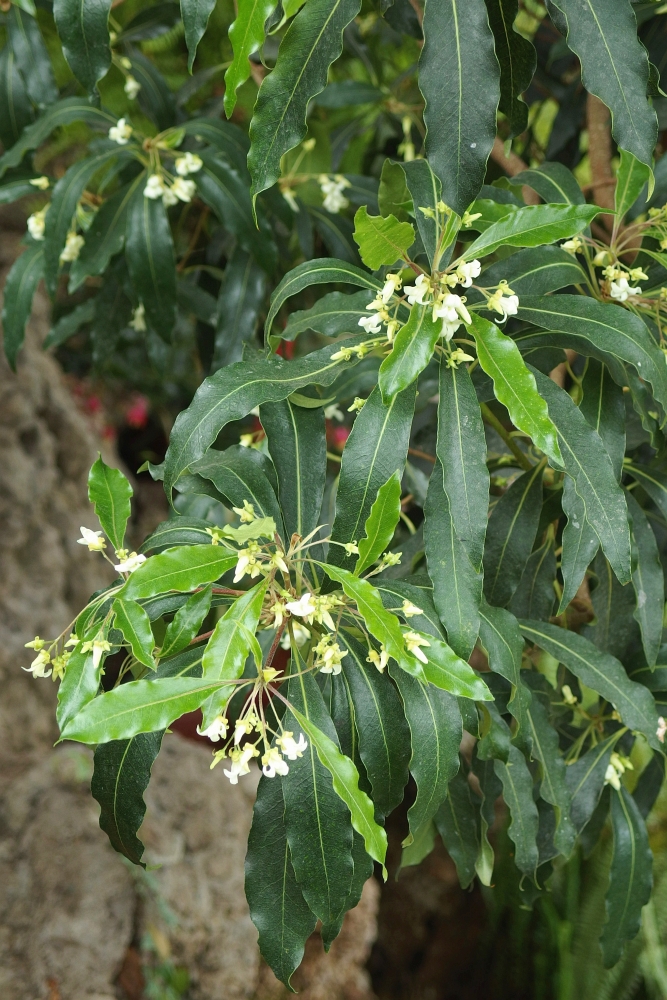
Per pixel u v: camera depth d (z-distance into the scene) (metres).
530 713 0.94
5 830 1.46
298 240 1.28
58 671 0.85
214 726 0.79
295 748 0.80
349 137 1.35
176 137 1.09
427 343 0.82
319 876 0.84
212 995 1.51
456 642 0.84
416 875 2.40
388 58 1.48
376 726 0.86
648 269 0.94
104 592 0.86
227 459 0.89
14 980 1.33
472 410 0.84
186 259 1.33
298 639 0.94
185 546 0.82
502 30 0.88
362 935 1.80
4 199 1.14
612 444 0.90
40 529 2.02
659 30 1.11
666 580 1.09
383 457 0.84
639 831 0.97
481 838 0.96
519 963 2.27
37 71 1.13
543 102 1.30
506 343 0.83
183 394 2.87
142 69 1.22
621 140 0.82
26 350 2.14
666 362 0.87
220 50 1.50
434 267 0.83
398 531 1.21
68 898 1.40
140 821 0.86
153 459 3.13
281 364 0.86
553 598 1.00
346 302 0.90
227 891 1.57
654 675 0.96
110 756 0.86
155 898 1.45
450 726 0.85
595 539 0.88
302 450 0.88
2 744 1.72
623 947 0.97
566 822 0.93
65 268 1.99
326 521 1.08
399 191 0.95
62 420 2.21
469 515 0.83
